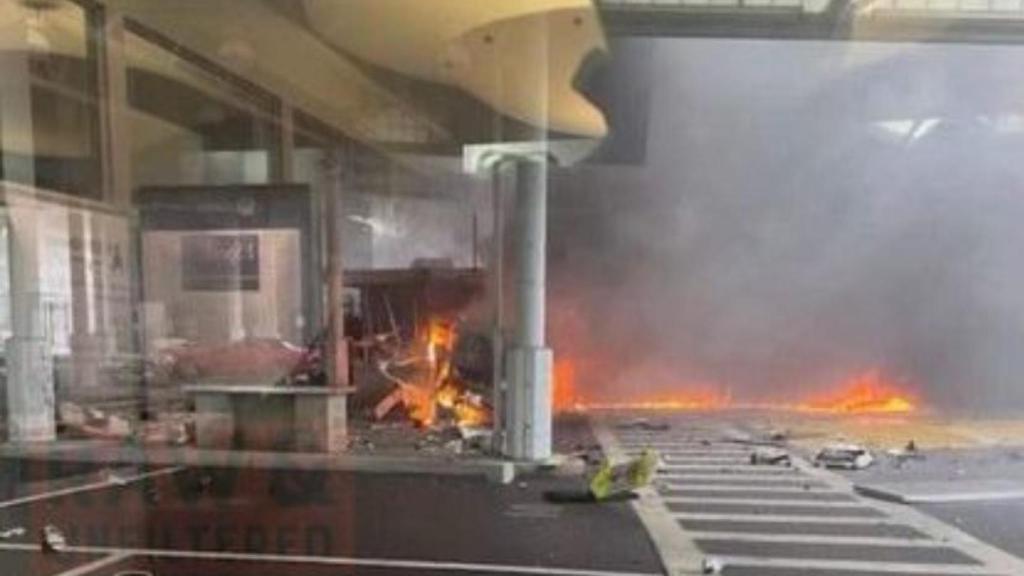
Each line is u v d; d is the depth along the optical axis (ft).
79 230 34.22
